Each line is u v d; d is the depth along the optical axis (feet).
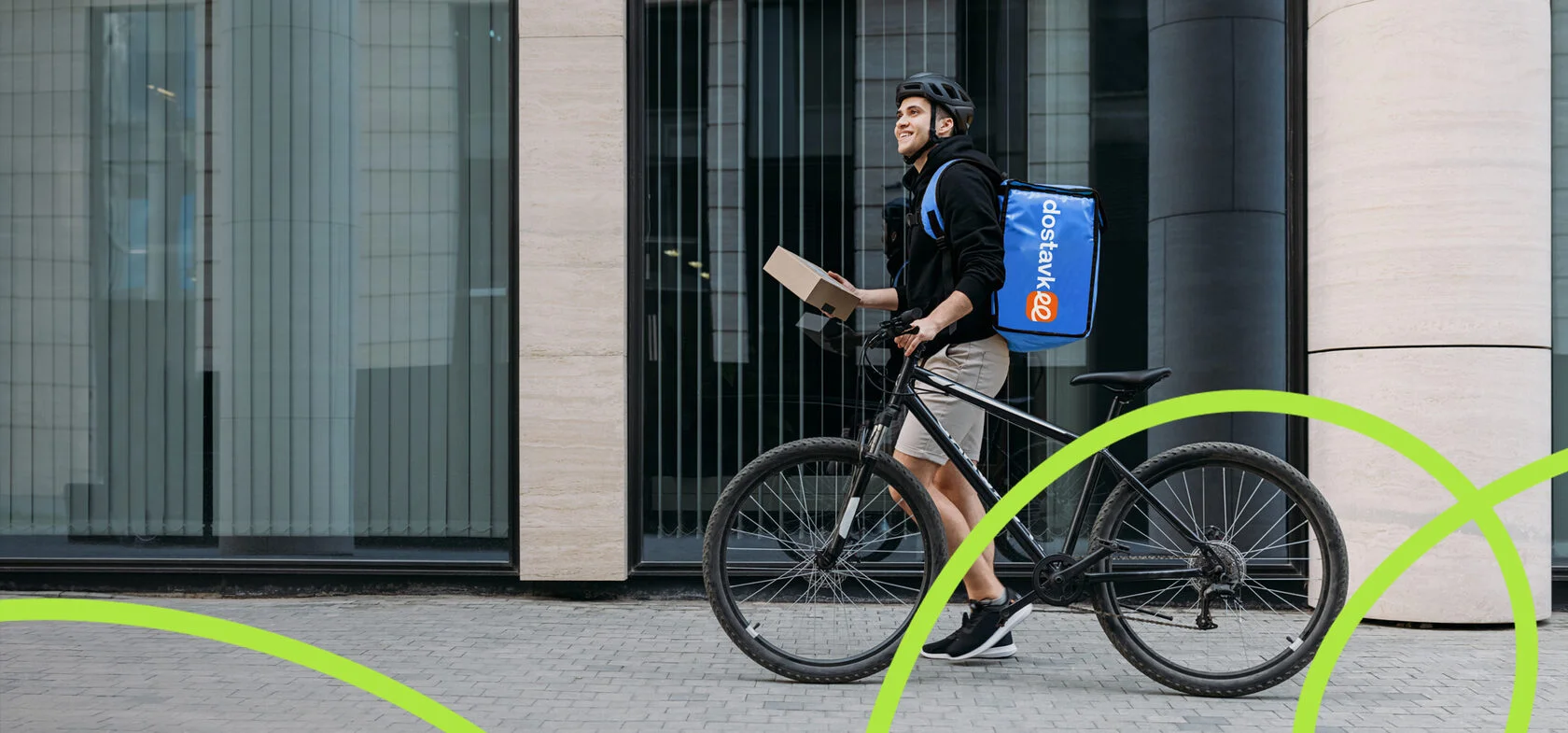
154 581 19.13
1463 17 16.63
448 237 19.36
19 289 19.58
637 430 18.78
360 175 19.47
